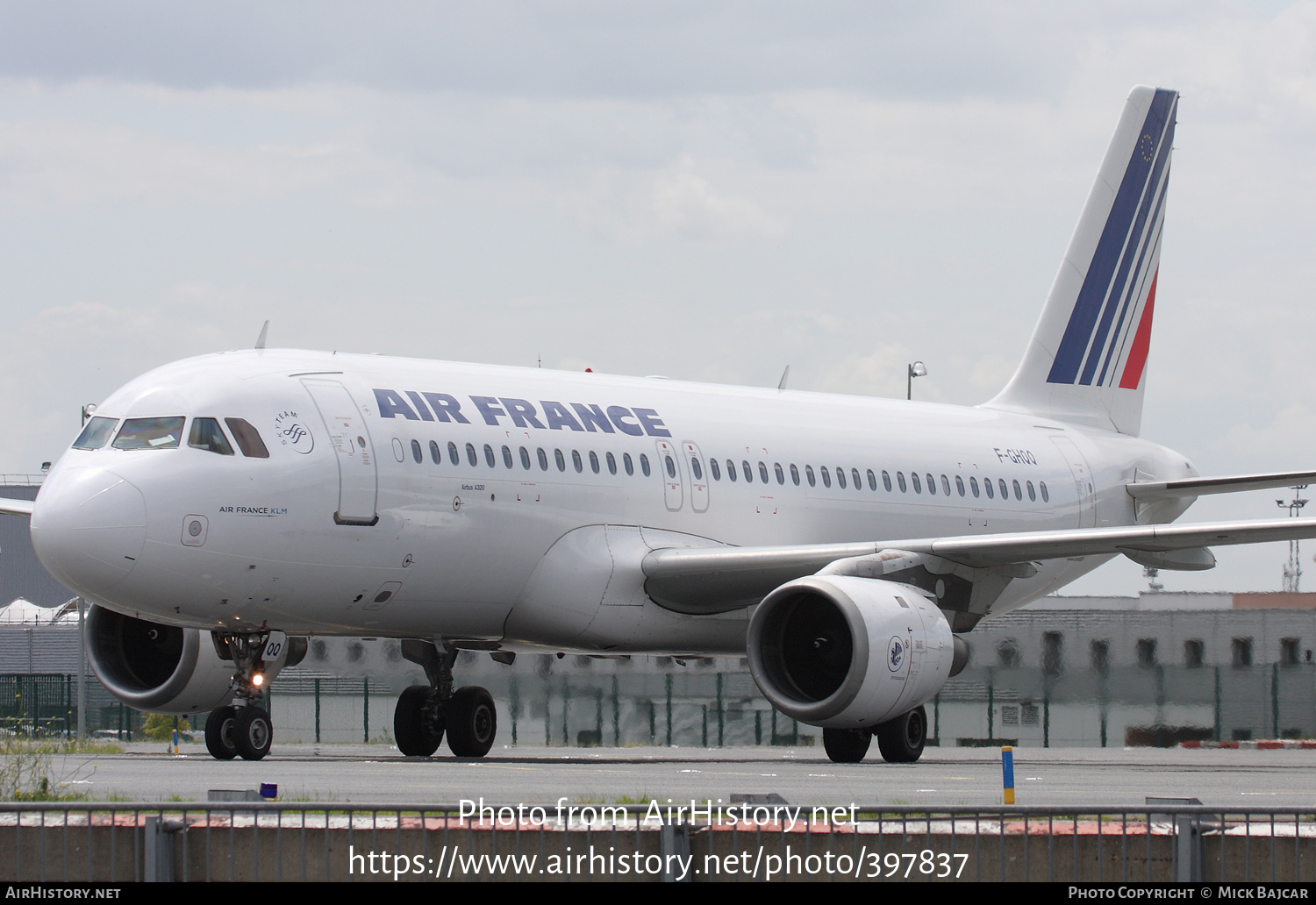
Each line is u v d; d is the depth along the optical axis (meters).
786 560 82.62
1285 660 144.25
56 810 35.81
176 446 71.38
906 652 76.62
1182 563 96.06
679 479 89.56
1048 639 144.75
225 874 37.62
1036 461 112.31
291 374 76.69
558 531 83.12
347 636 82.06
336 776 64.31
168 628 88.38
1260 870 37.06
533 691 135.50
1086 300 120.56
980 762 95.25
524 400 85.00
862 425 103.38
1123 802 54.59
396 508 76.44
